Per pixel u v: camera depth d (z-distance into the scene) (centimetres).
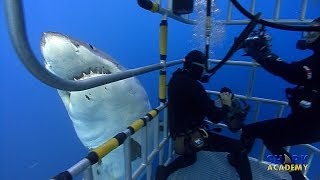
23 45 71
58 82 92
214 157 270
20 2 64
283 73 184
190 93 206
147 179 217
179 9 202
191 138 208
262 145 264
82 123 229
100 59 215
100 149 132
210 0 179
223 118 223
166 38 205
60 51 194
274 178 242
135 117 237
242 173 225
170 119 218
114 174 263
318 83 180
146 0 169
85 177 128
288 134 210
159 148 228
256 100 277
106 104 215
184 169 252
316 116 190
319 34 173
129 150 162
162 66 207
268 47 191
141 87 253
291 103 203
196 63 212
